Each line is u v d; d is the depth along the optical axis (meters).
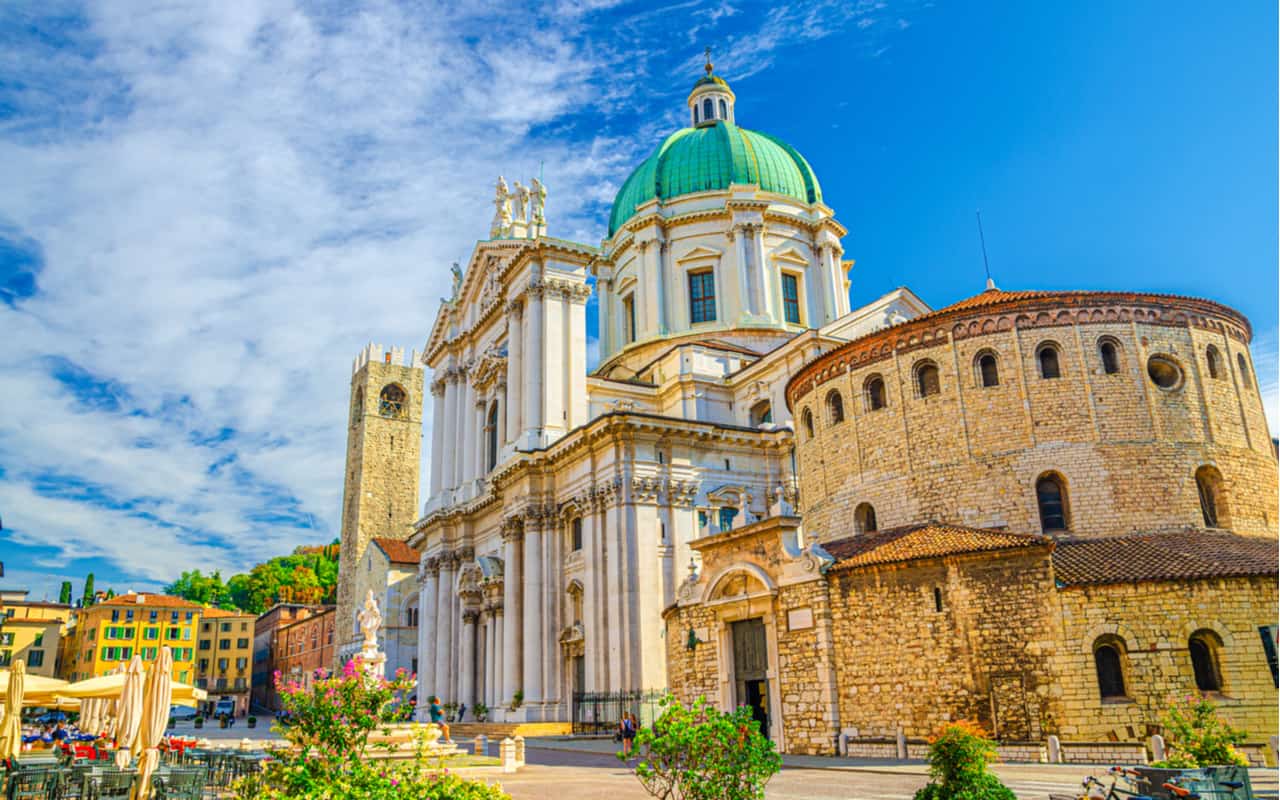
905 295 69.19
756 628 38.00
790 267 78.50
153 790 24.50
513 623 61.59
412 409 132.00
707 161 81.00
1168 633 29.84
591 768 34.09
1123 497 36.94
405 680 22.70
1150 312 39.41
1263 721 29.05
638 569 53.78
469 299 81.69
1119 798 19.89
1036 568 31.22
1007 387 39.25
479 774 31.45
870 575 33.84
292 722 21.53
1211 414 38.84
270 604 162.12
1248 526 38.22
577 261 68.25
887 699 32.59
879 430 42.47
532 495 61.44
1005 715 30.45
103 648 115.31
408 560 101.12
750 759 16.17
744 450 59.97
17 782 24.73
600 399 67.56
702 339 73.75
